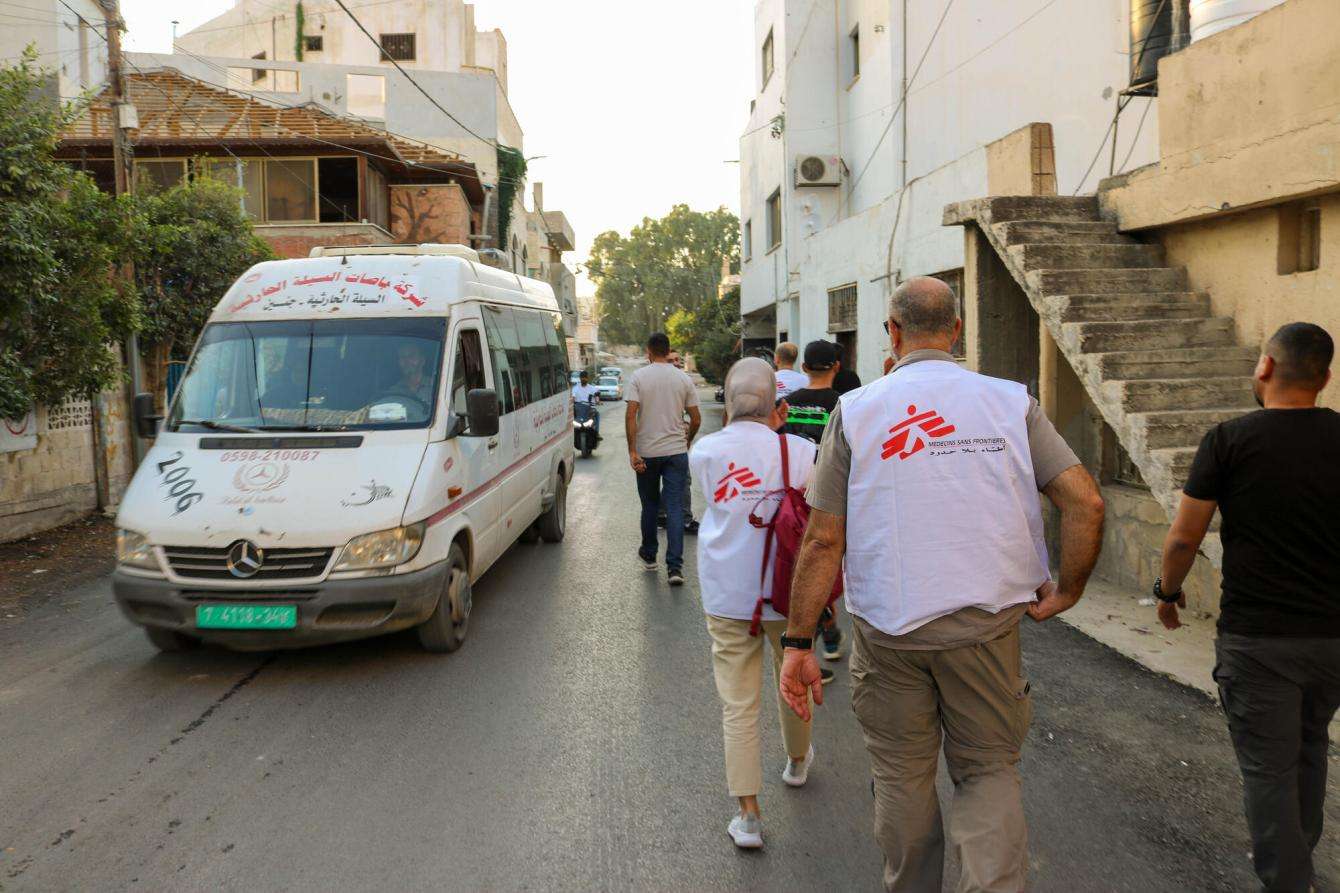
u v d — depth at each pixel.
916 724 2.52
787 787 3.85
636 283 84.56
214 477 5.26
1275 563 2.74
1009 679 2.47
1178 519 2.96
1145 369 6.06
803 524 3.28
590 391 17.84
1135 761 4.03
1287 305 5.86
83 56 20.98
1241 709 2.84
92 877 3.16
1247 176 5.75
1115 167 11.97
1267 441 2.75
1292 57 5.36
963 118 15.47
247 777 3.94
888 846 2.55
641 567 7.95
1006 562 2.44
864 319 14.94
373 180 22.91
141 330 10.97
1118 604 6.36
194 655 5.61
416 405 5.72
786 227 21.44
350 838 3.42
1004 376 7.86
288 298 6.30
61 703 4.82
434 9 38.75
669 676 5.20
